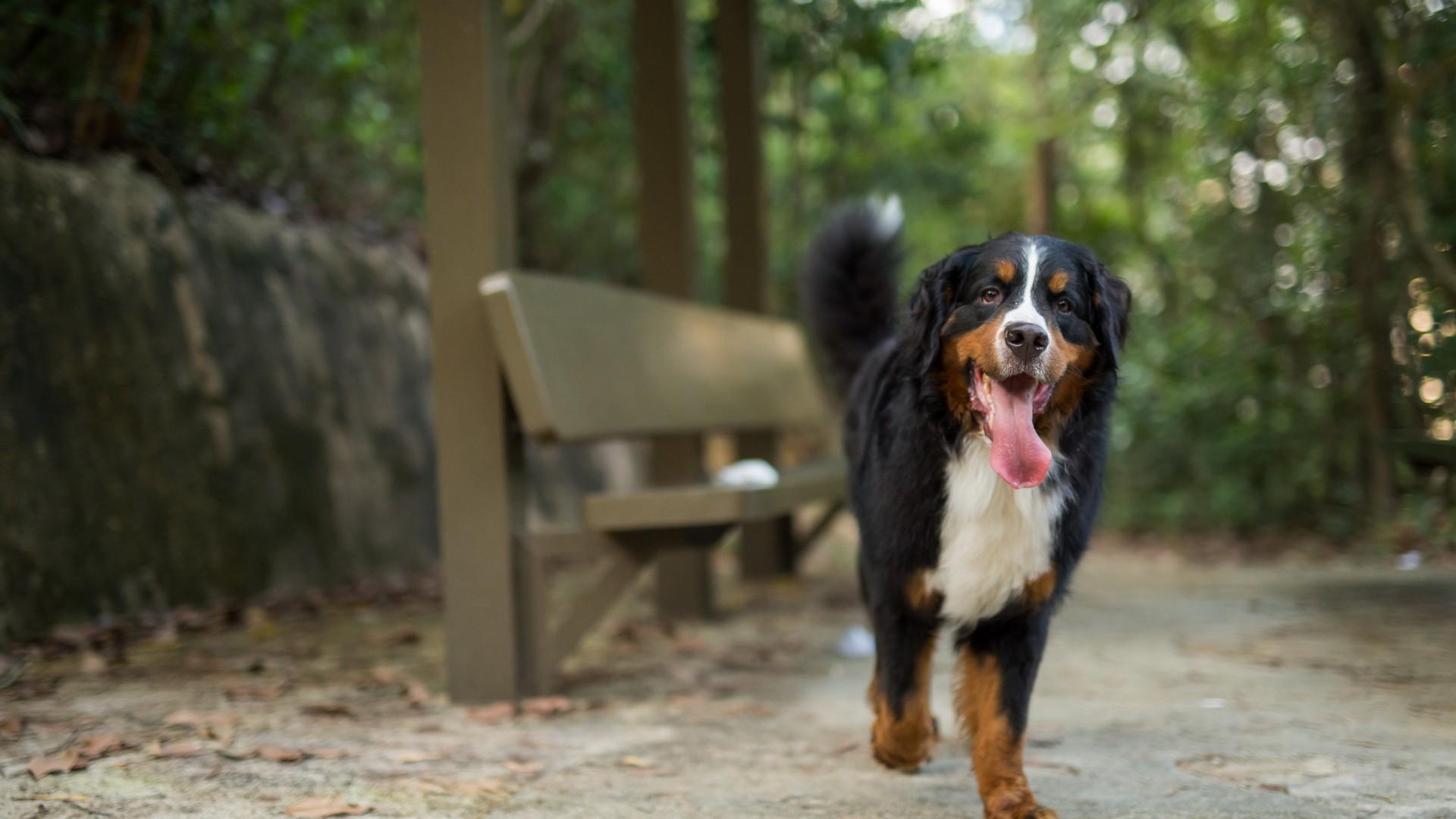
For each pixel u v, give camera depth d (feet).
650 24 17.88
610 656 14.83
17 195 14.74
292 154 23.08
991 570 8.95
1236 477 24.06
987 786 8.68
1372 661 13.15
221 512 16.92
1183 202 26.86
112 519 15.01
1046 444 9.18
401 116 26.89
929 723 9.70
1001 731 8.79
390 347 22.71
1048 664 13.88
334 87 23.34
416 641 15.17
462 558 12.16
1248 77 21.71
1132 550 23.80
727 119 20.57
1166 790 8.89
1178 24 23.40
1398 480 20.76
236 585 16.92
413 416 22.80
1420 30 15.96
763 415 18.70
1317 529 23.00
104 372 15.37
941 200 39.86
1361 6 17.21
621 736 10.91
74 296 15.20
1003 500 8.91
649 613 17.99
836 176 37.76
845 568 22.91
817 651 15.11
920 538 9.16
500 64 12.32
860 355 13.70
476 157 11.96
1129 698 12.10
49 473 14.19
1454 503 18.72
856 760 10.10
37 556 13.82
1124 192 28.91
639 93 17.97
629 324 14.73
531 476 26.17
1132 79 26.35
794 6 25.43
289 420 18.90
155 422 16.06
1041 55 32.50
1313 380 22.36
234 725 10.74
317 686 12.71
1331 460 22.49
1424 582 17.85
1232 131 22.11
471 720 11.46
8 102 15.23
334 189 24.47
